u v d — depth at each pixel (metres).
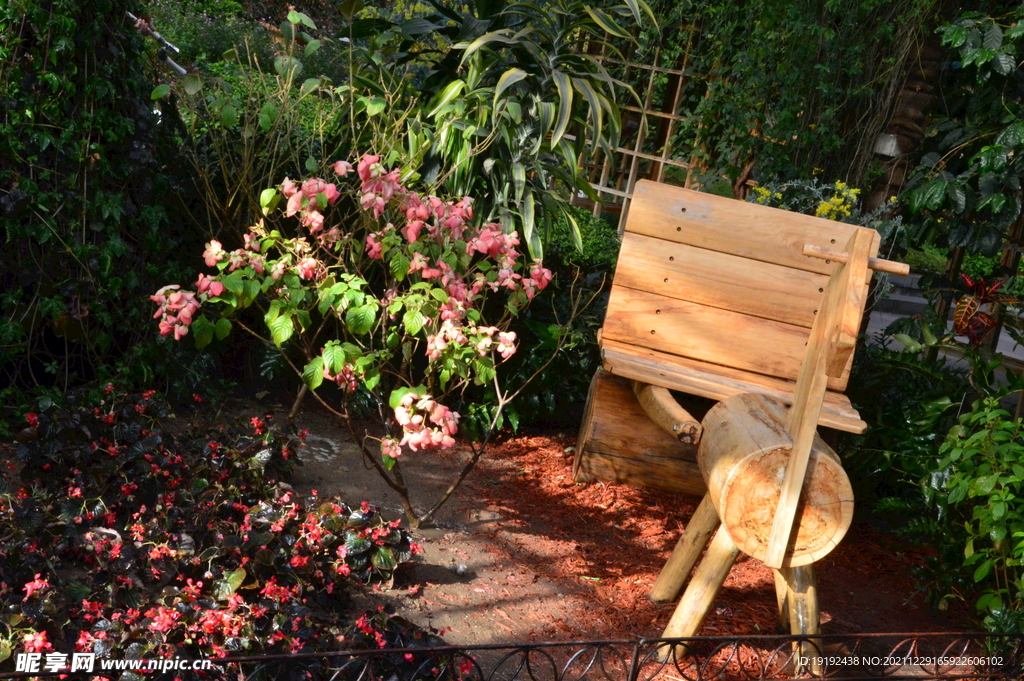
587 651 2.89
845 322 2.44
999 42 5.45
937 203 5.58
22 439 3.32
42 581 2.48
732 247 4.05
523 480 4.30
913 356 5.46
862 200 6.35
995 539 3.07
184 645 2.42
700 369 3.93
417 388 3.09
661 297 4.06
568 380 4.95
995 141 5.68
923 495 3.94
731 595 3.42
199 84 4.12
